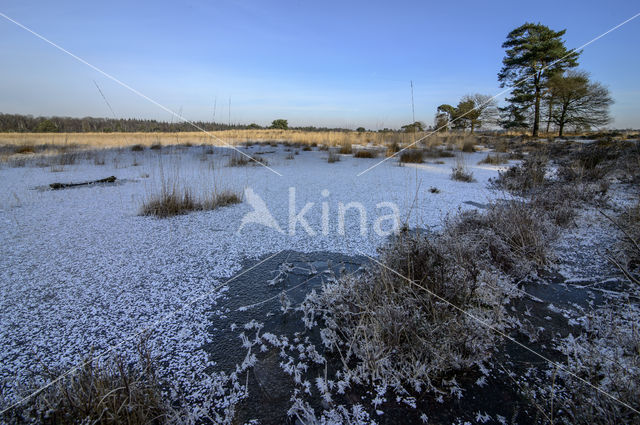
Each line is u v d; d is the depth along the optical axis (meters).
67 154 12.37
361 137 20.19
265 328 2.03
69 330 1.94
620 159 6.87
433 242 2.49
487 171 8.94
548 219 3.73
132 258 3.05
